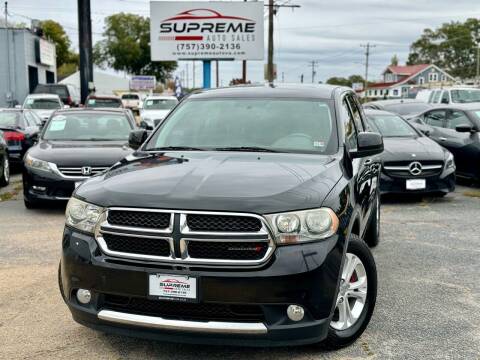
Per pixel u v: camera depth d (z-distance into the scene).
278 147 4.70
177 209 3.47
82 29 25.97
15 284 5.41
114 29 84.88
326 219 3.60
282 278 3.40
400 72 102.88
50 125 10.04
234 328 3.41
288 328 3.44
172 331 3.48
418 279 5.64
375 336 4.27
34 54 40.88
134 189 3.70
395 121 11.10
